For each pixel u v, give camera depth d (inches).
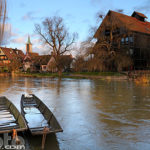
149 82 1039.0
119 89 767.1
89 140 238.2
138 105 453.4
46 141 230.4
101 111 391.9
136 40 1529.3
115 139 241.9
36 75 1863.9
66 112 383.6
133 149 214.1
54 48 1689.2
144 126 293.1
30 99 386.9
